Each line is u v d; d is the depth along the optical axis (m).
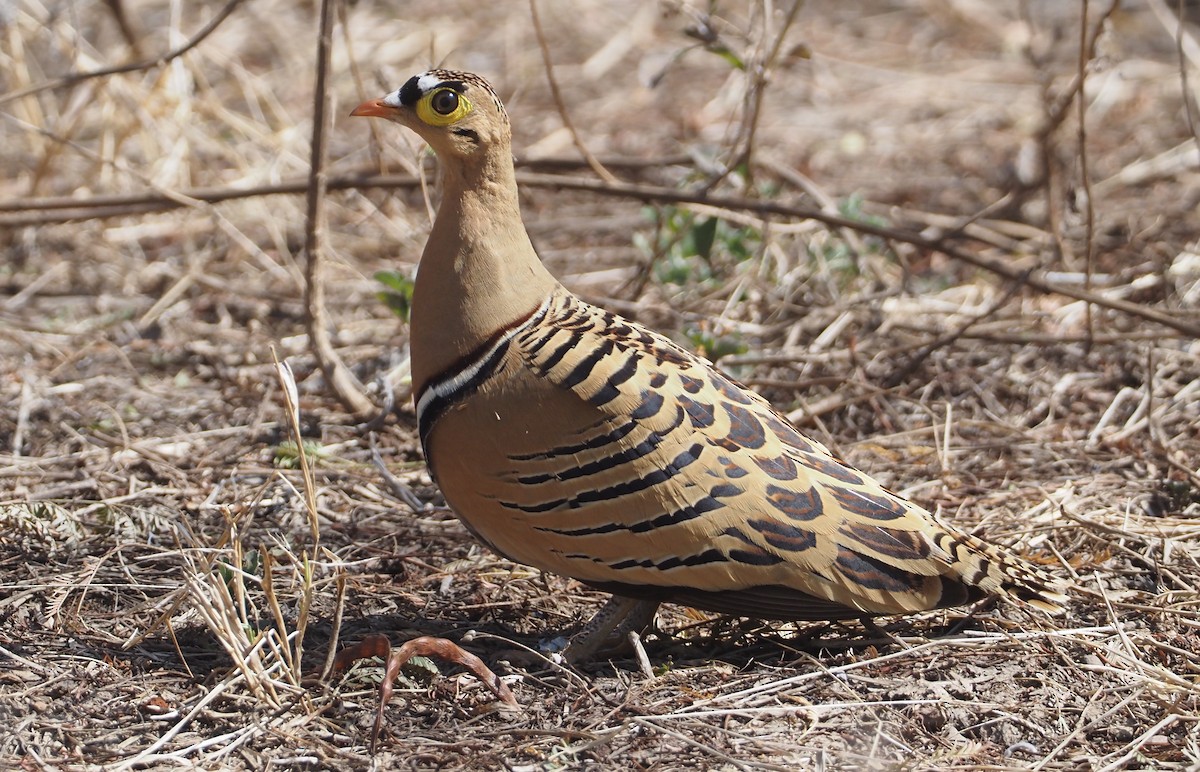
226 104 19.20
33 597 8.73
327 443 11.50
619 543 7.66
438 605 8.98
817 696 7.72
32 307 14.48
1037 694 7.79
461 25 22.23
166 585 8.89
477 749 7.18
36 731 7.28
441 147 8.02
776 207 13.36
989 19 22.98
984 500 10.38
